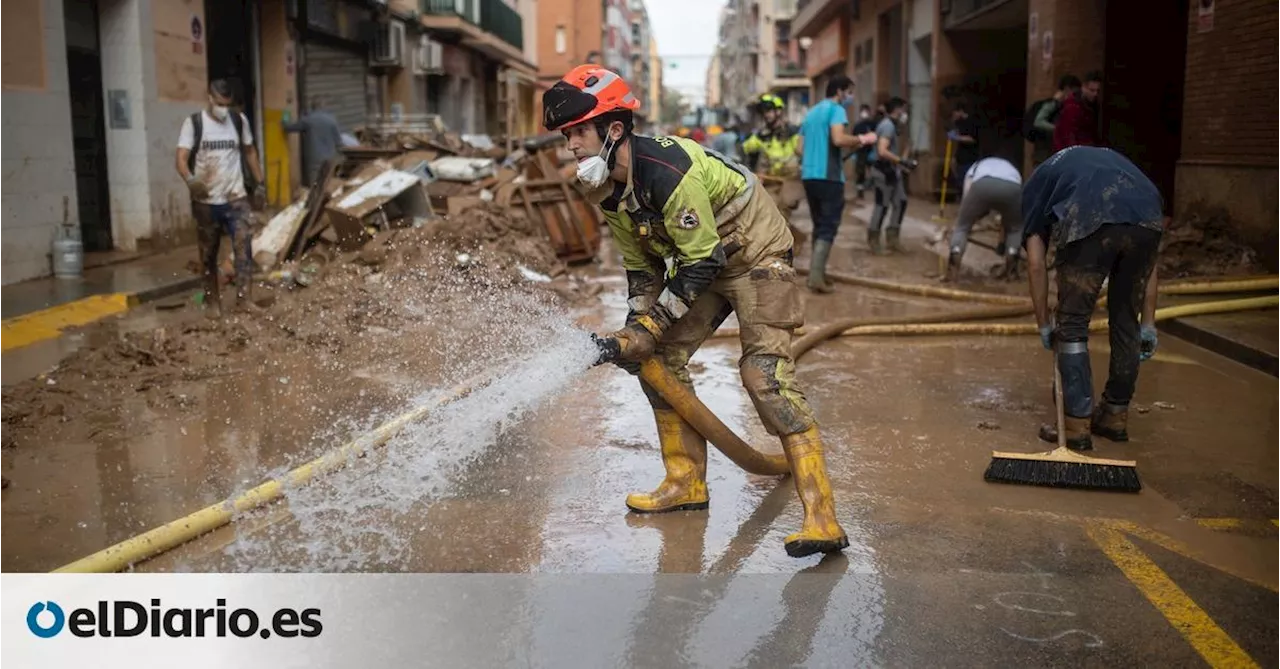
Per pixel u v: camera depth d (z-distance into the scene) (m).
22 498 4.34
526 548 3.82
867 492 4.44
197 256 12.16
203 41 13.84
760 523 4.10
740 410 5.77
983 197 10.02
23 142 9.72
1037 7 16.05
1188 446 5.12
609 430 5.36
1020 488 4.49
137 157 12.12
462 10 28.38
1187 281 9.10
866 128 12.81
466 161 11.62
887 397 6.05
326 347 7.09
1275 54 9.47
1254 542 3.89
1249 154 9.91
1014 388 6.27
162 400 5.84
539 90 49.06
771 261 3.75
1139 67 14.27
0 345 7.27
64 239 10.21
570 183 12.16
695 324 4.01
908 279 10.70
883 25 29.25
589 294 9.49
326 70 20.59
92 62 11.87
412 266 8.84
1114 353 5.12
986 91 22.91
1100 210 4.77
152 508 4.21
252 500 4.14
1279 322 7.57
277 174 17.81
